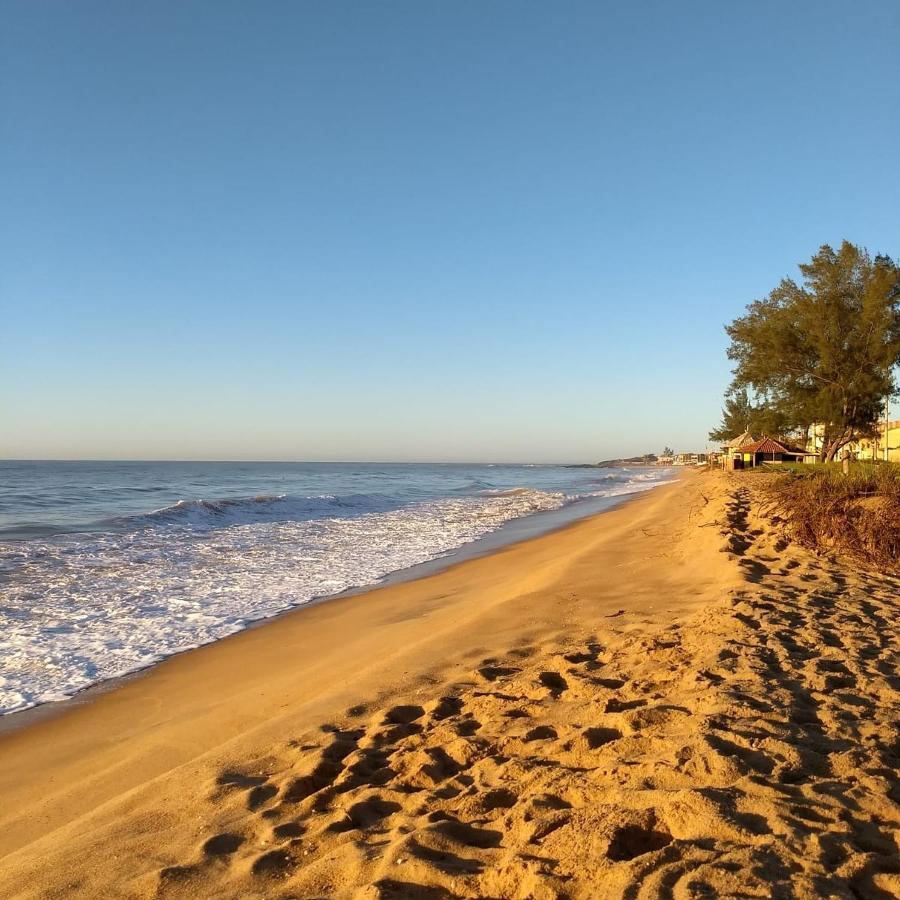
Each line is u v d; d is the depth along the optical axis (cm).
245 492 4594
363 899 262
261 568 1404
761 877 237
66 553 1534
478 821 318
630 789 315
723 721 384
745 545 1107
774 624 618
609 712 434
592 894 244
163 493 4134
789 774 322
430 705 492
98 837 348
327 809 356
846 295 3856
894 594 775
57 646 834
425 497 4066
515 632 689
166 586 1202
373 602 1055
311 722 486
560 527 2158
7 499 3353
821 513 1095
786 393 4097
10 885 312
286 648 805
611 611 755
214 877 299
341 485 5975
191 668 746
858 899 229
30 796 456
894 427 4747
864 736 372
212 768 422
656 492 3994
